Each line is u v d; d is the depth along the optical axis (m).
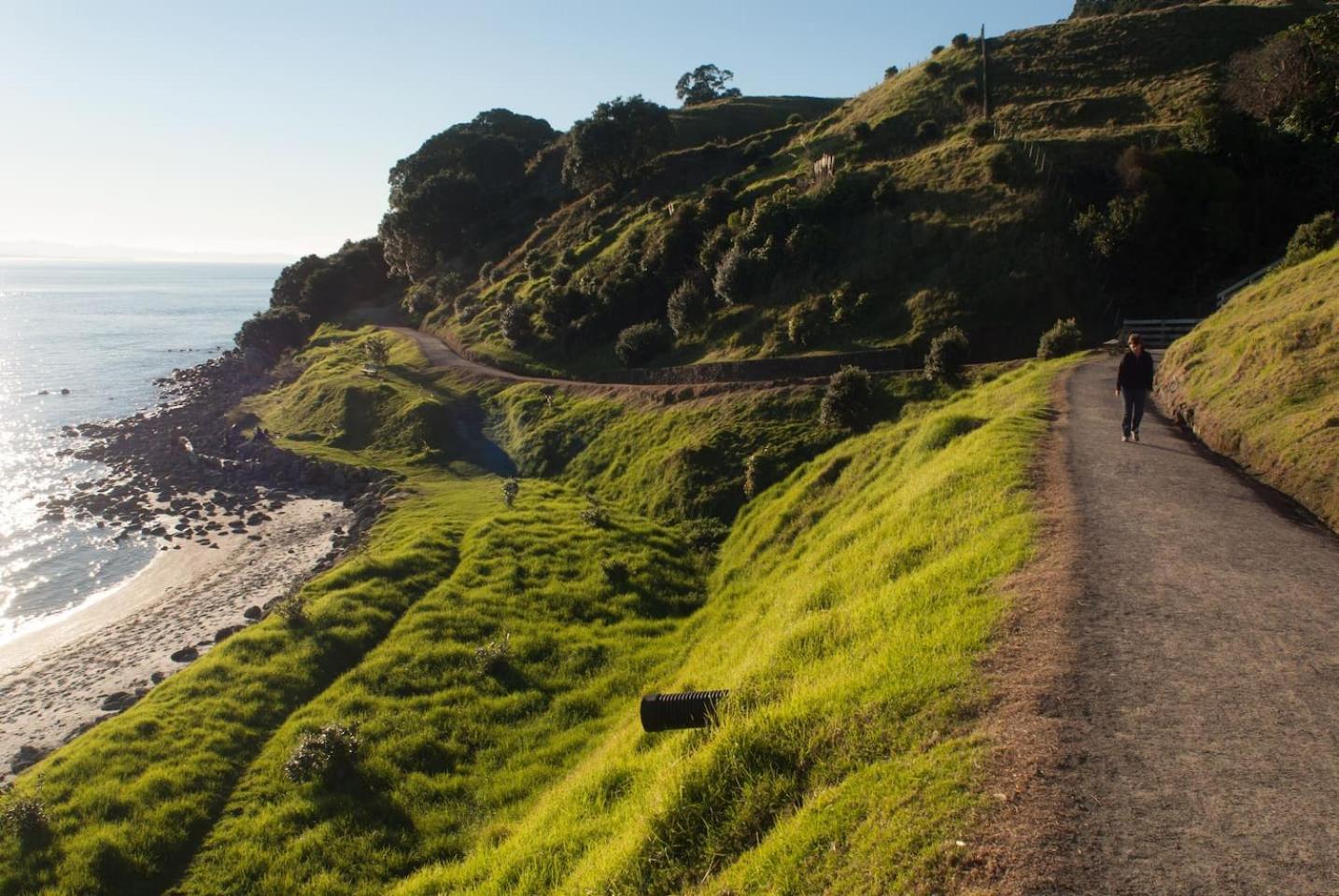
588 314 60.62
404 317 97.06
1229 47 58.78
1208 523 13.32
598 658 22.59
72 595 37.00
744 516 31.89
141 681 26.38
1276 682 8.27
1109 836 6.25
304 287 110.69
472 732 19.05
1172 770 6.96
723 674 16.73
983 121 55.59
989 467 17.67
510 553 30.20
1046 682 8.63
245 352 100.56
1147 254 40.84
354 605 25.61
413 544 31.84
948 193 49.19
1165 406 23.36
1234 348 21.47
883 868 6.61
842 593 16.03
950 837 6.62
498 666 21.86
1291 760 6.98
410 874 14.51
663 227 63.56
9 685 27.70
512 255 90.31
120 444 65.69
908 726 8.60
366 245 120.56
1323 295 20.47
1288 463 15.43
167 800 16.62
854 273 47.16
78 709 25.00
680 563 29.75
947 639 10.23
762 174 70.56
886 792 7.60
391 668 21.81
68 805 16.34
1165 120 51.84
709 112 113.00
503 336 68.69
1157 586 10.77
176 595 35.47
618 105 89.94
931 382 35.91
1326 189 43.78
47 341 149.88
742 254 52.06
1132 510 14.02
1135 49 62.69
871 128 65.62
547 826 13.32
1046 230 43.34
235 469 54.84
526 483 43.28
